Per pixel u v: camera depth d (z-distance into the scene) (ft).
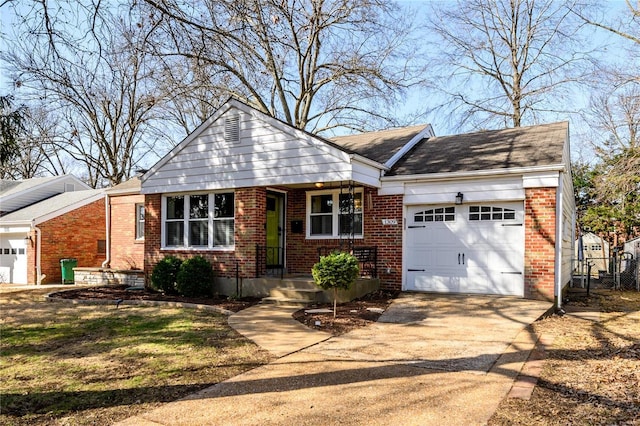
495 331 24.89
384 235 39.86
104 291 45.55
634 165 47.01
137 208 59.88
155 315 31.45
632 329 26.18
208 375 18.11
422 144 49.32
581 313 32.07
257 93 68.18
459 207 37.76
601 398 15.33
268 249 43.60
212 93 61.26
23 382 17.88
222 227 41.45
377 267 40.06
